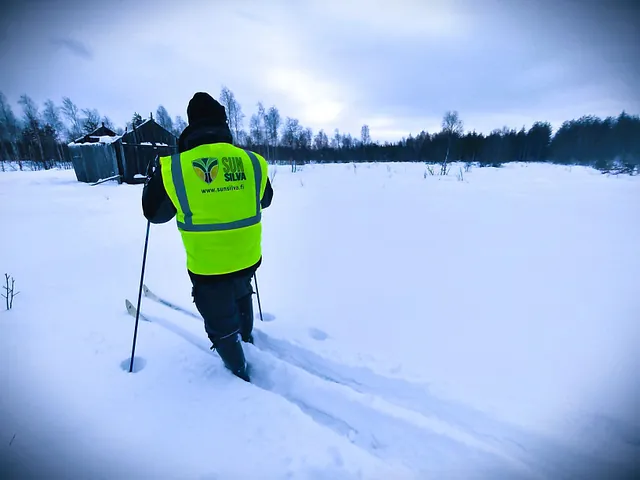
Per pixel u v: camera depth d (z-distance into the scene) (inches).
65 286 102.6
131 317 84.5
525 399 57.1
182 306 91.3
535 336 76.0
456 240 149.7
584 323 80.7
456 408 56.0
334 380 65.2
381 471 44.7
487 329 79.4
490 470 45.3
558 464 45.8
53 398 55.8
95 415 52.4
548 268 115.3
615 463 45.6
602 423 51.6
